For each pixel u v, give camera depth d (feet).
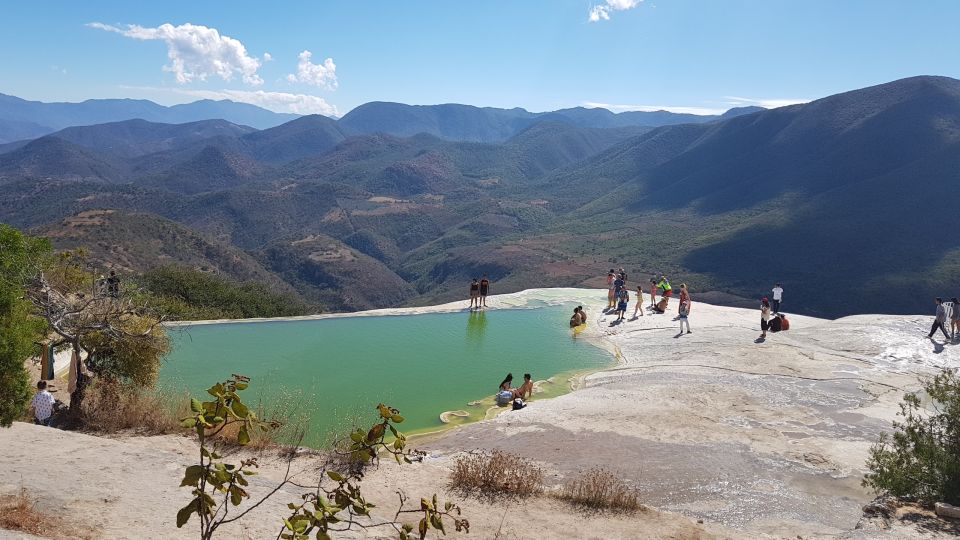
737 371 53.16
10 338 24.58
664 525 23.99
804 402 44.98
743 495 29.19
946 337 61.72
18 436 22.84
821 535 24.79
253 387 49.16
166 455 23.02
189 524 16.15
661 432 38.04
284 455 27.04
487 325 77.87
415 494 24.52
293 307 118.83
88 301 36.37
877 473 28.50
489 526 21.99
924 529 23.52
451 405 47.16
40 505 15.64
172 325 67.26
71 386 32.76
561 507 25.17
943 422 28.22
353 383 51.83
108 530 14.88
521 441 36.83
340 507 9.14
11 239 37.27
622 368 57.26
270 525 17.03
